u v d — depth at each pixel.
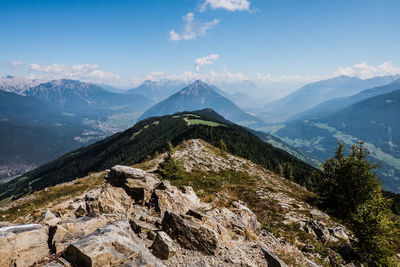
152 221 15.80
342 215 33.81
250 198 36.06
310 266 15.71
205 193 31.89
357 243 20.55
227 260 12.63
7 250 8.72
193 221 15.09
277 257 15.37
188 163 60.03
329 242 22.30
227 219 19.06
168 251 11.72
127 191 20.94
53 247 10.11
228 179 51.53
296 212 30.92
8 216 28.62
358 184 33.19
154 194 20.16
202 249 12.95
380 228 19.14
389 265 18.67
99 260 8.95
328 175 38.19
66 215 16.66
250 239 17.34
